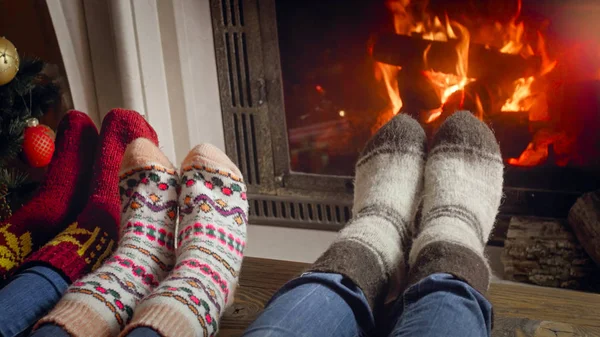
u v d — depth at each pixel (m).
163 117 1.79
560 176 1.67
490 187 1.04
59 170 1.16
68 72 1.71
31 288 0.83
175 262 0.94
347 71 1.75
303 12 1.73
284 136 1.83
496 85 1.65
